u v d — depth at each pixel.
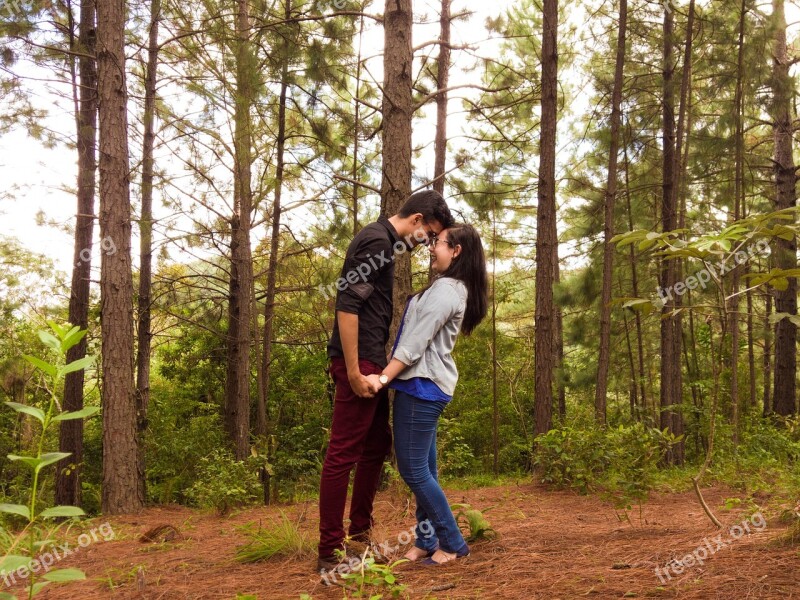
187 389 18.52
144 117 12.08
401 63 7.14
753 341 17.77
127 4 11.90
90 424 17.36
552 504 6.18
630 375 19.22
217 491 7.01
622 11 11.62
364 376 2.98
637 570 2.73
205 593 2.80
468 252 3.20
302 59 11.27
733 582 2.41
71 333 1.63
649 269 16.95
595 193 16.69
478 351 19.64
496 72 13.67
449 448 11.69
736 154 12.55
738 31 12.23
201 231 13.00
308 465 15.60
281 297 15.30
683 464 12.27
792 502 4.21
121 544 4.57
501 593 2.52
